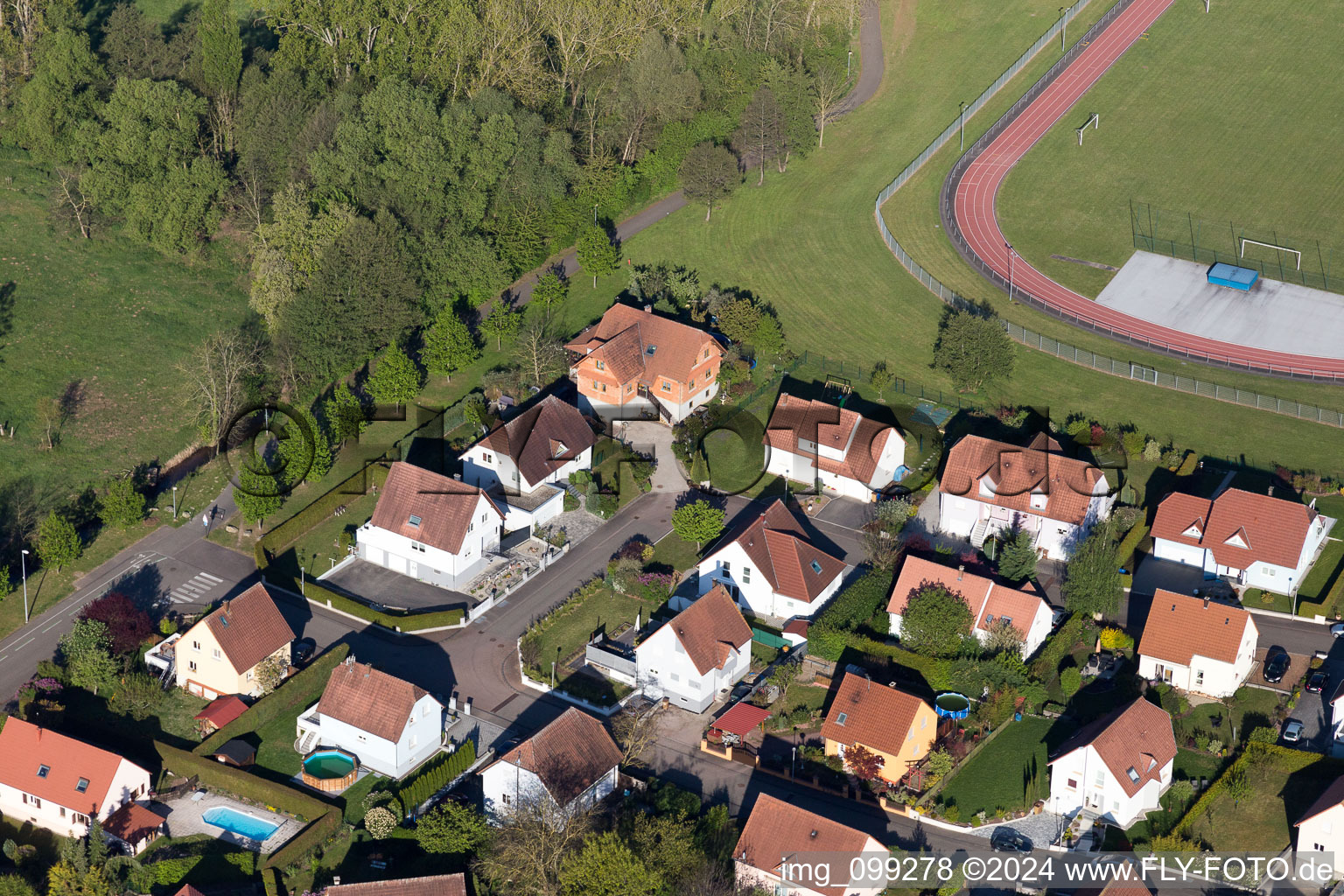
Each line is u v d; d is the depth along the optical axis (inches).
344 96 6314.0
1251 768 4040.4
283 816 3897.6
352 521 5123.0
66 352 5856.3
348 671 4111.7
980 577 4522.6
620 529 5118.1
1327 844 3722.9
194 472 5383.9
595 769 3878.0
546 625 4621.1
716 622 4382.4
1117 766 3836.1
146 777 3924.7
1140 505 5265.8
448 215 6215.6
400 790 3919.8
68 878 3580.2
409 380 5620.1
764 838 3607.3
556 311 6294.3
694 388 5713.6
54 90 6535.4
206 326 6077.8
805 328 6353.3
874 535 5036.9
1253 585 4847.4
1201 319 6525.6
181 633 4530.0
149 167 6373.0
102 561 4931.1
